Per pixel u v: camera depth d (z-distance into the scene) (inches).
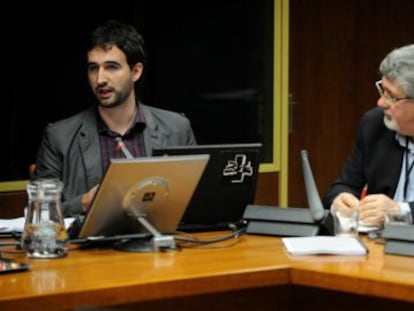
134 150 125.8
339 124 208.5
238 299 91.1
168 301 88.0
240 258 87.0
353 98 209.8
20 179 165.0
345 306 91.2
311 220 99.7
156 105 186.1
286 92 197.9
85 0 170.2
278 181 199.9
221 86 193.8
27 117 165.8
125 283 75.0
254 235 101.7
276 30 195.5
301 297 93.6
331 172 208.7
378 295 78.0
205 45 190.7
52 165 123.7
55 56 167.8
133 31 124.1
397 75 109.5
